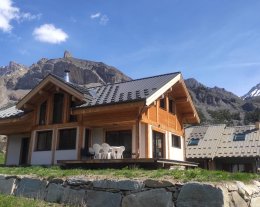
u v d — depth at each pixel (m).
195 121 22.31
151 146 16.53
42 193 9.70
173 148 19.62
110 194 8.38
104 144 15.14
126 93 16.45
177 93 20.17
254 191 8.12
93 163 14.20
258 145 27.67
